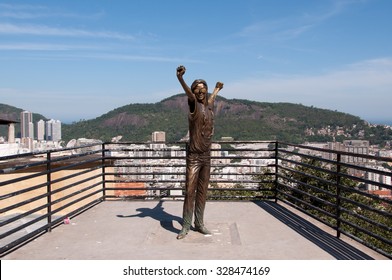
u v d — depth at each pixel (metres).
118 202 8.34
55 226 6.50
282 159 7.94
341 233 5.85
